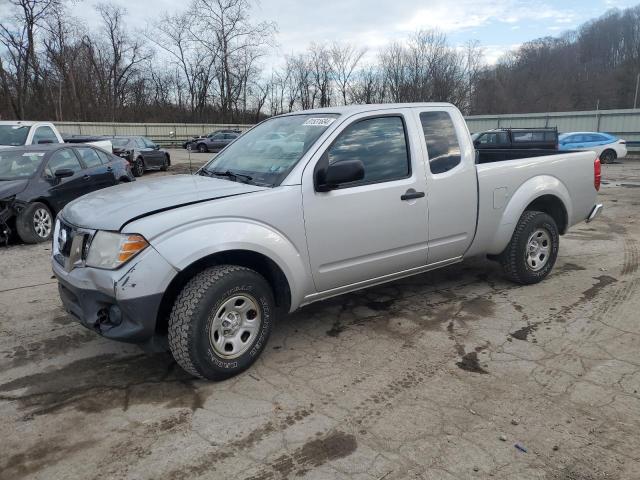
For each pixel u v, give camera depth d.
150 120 54.00
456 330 4.21
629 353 3.75
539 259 5.27
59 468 2.59
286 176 3.61
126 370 3.61
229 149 4.54
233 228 3.26
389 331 4.21
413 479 2.48
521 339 4.02
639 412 3.00
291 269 3.55
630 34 71.88
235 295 3.34
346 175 3.49
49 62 47.75
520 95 62.03
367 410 3.08
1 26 43.59
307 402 3.17
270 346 3.96
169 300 3.32
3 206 7.45
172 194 3.50
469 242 4.69
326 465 2.59
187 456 2.68
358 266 3.96
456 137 4.54
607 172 19.25
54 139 12.16
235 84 52.72
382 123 4.09
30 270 6.25
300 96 56.88
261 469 2.57
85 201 3.73
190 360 3.21
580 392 3.23
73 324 4.44
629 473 2.50
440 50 52.16
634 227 8.45
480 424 2.92
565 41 74.69
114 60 52.06
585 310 4.59
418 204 4.19
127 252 3.03
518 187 4.95
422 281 5.51
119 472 2.56
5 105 46.06
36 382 3.45
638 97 65.06
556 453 2.66
